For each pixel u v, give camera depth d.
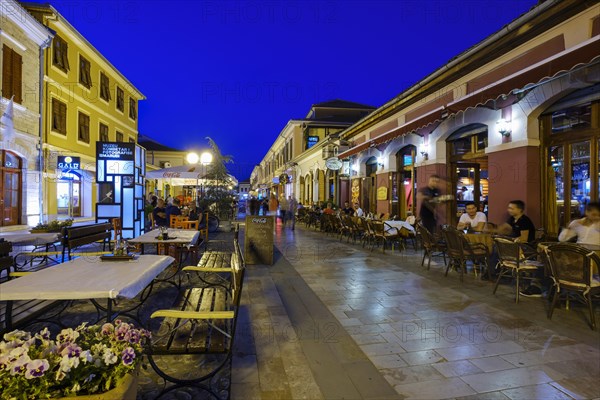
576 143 6.47
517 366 3.21
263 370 3.18
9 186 12.45
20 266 7.07
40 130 13.87
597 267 4.25
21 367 1.73
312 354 3.48
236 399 2.73
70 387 1.80
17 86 12.48
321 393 2.81
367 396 2.76
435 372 3.12
